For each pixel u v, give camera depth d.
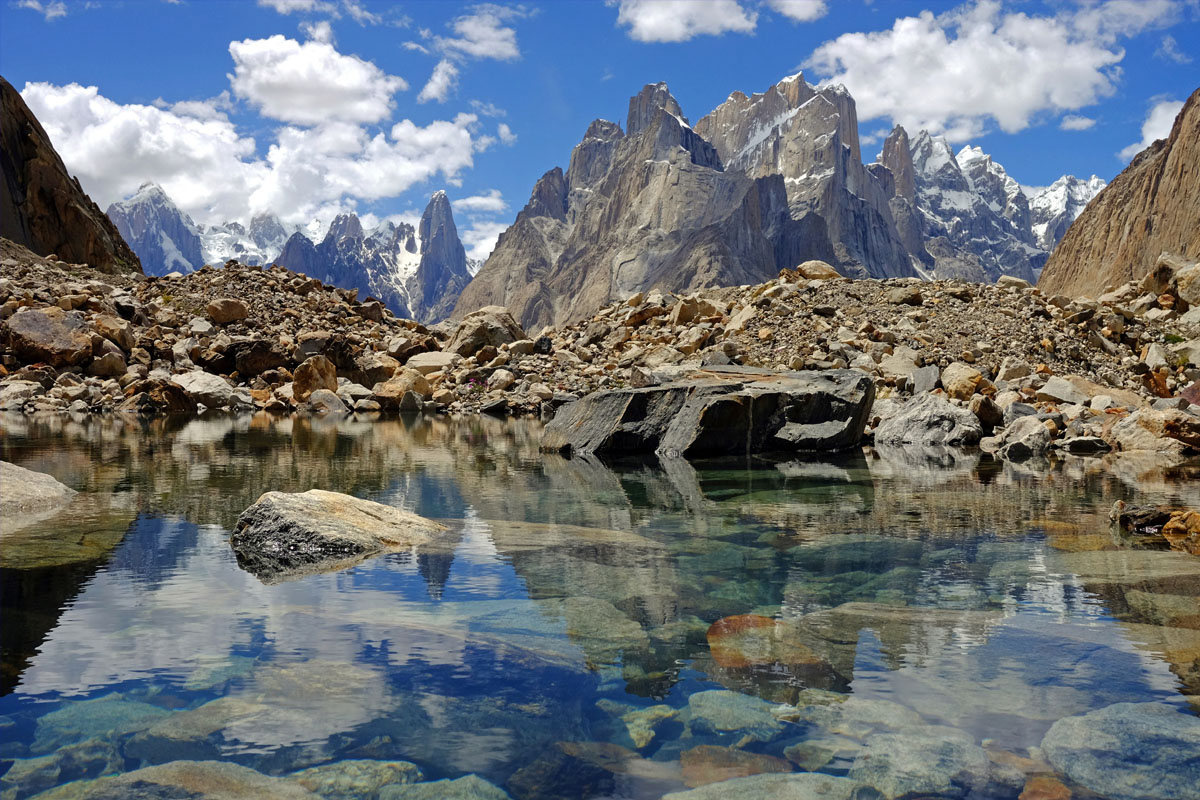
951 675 3.62
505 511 8.06
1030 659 3.80
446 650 3.95
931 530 7.06
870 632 4.23
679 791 2.66
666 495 9.21
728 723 3.15
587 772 2.77
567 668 3.74
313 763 2.82
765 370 16.95
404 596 4.91
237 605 4.67
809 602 4.80
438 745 2.97
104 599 4.76
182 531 6.70
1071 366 21.11
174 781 2.68
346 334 31.03
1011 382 19.23
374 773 2.76
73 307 26.47
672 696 3.41
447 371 28.28
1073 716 3.17
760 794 2.63
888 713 3.23
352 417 21.91
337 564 5.75
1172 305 26.31
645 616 4.53
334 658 3.83
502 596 4.93
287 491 8.84
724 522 7.50
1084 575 5.39
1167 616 4.45
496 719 3.19
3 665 3.70
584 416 15.01
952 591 5.02
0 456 11.86
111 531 6.66
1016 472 11.18
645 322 29.77
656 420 14.53
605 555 6.09
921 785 2.68
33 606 4.61
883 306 25.06
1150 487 9.50
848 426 14.70
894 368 20.45
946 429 15.66
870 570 5.61
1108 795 2.61
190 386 23.47
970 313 24.03
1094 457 13.04
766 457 13.66
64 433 15.59
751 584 5.23
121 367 24.75
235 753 2.89
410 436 16.42
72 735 3.01
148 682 3.52
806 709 3.28
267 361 26.84
